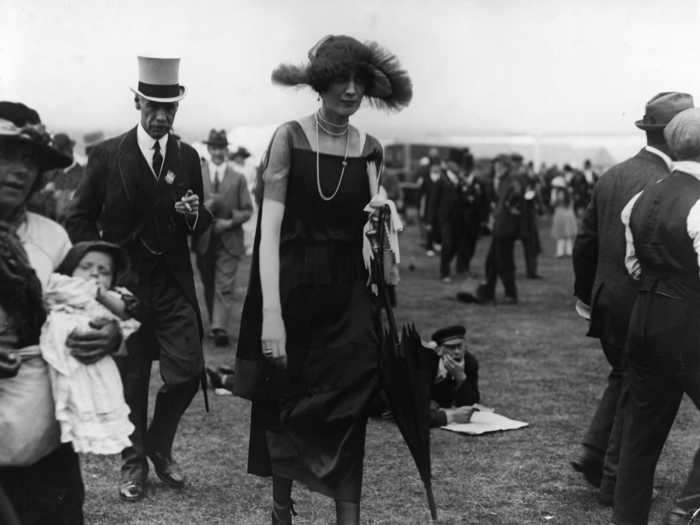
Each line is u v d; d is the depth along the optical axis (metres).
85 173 5.18
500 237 13.66
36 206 3.31
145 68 5.06
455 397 6.82
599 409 5.23
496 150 44.12
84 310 3.06
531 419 6.94
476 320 12.11
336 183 3.84
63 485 3.19
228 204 10.02
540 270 19.39
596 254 5.04
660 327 4.23
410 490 5.32
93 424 2.97
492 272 13.84
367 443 6.29
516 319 12.19
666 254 4.20
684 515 4.53
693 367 4.20
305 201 3.83
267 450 4.05
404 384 3.71
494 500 5.14
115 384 3.04
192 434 6.54
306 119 3.90
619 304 4.77
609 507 5.01
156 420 5.27
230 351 9.77
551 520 4.82
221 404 7.41
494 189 29.00
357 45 3.82
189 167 5.22
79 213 5.15
